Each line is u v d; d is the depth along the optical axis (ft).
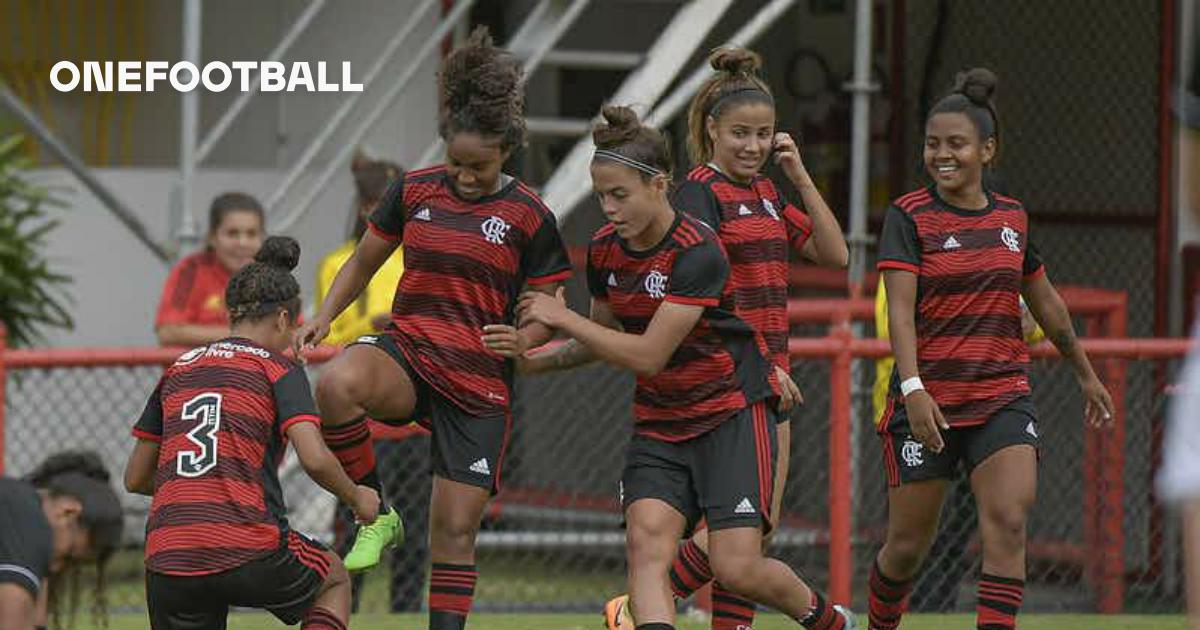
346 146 120.98
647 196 70.33
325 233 139.03
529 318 70.69
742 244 75.92
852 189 118.62
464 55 74.33
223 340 73.46
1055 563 118.21
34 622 60.80
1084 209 134.92
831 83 141.28
